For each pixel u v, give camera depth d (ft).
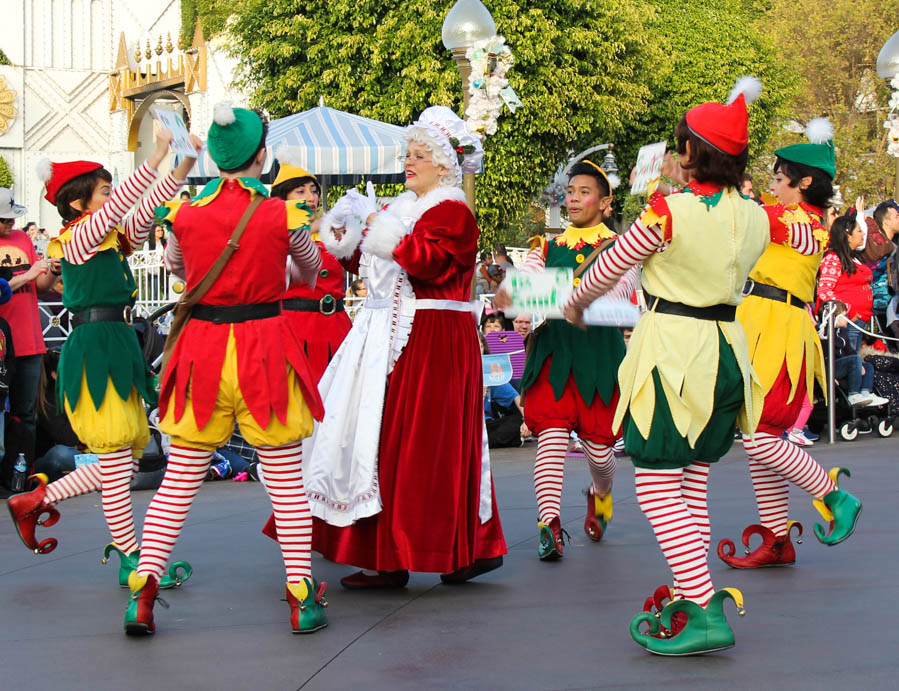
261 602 13.64
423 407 13.80
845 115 98.58
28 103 87.86
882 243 32.01
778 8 103.45
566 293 12.88
